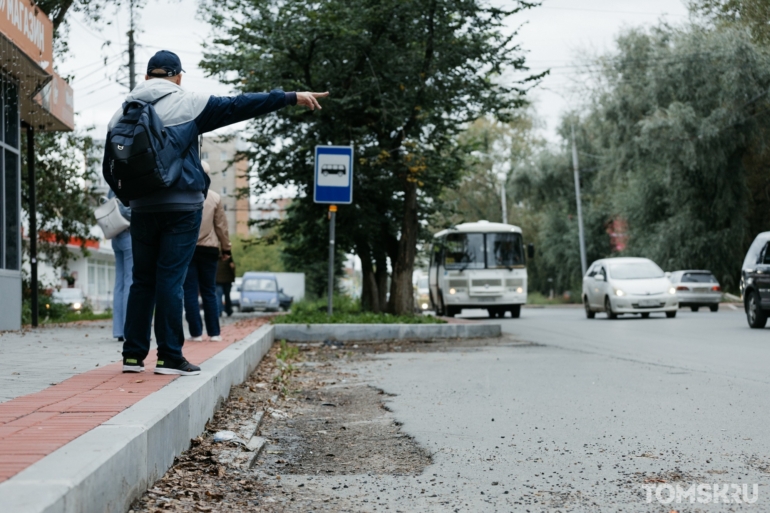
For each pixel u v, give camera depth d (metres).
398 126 19.89
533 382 9.32
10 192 14.97
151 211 6.14
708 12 36.56
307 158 21.97
